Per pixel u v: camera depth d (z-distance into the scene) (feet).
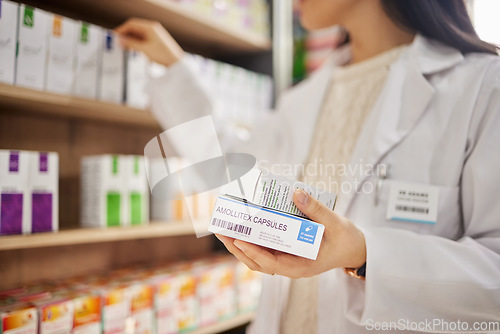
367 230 2.27
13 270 4.24
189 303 4.62
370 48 3.36
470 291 1.99
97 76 3.99
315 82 3.84
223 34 5.81
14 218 3.30
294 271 1.98
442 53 2.84
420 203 2.50
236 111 5.75
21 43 3.40
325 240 2.04
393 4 2.96
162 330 4.30
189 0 5.19
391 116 2.81
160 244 5.77
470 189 2.39
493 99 2.37
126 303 3.95
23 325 3.15
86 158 4.31
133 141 5.47
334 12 3.26
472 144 2.41
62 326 3.41
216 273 4.99
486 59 2.60
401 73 2.94
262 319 3.03
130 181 4.30
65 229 3.89
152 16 5.08
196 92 4.14
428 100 2.66
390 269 2.10
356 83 3.36
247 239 1.93
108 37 4.09
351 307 2.39
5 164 3.25
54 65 3.63
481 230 2.31
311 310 2.88
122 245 5.31
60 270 4.64
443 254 2.11
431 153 2.57
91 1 4.57
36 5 4.47
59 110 4.12
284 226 1.95
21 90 3.36
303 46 6.83
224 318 5.08
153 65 4.51
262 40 6.38
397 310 2.11
